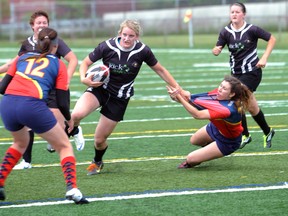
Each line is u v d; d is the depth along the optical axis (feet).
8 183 62.90
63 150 54.03
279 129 91.66
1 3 428.97
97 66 64.13
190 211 51.67
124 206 53.47
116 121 65.16
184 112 111.14
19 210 53.21
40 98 52.65
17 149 55.31
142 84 158.20
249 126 95.91
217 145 66.44
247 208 52.19
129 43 63.57
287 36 296.30
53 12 376.07
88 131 94.38
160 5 403.13
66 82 54.19
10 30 368.07
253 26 80.89
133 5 397.19
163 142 84.07
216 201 54.39
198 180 62.13
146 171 67.15
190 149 78.95
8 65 64.54
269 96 128.67
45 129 52.95
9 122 53.21
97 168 66.59
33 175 66.28
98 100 64.54
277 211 51.31
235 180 61.72
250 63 81.10
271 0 351.46
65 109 54.08
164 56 237.66
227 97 63.77
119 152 78.02
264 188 58.23
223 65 196.24
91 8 422.41
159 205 53.52
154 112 111.96
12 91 53.06
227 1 359.46
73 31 355.77
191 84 152.25
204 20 340.80
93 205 53.93
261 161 70.85
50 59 54.13
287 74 168.55
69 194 53.31
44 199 56.49
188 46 279.69
